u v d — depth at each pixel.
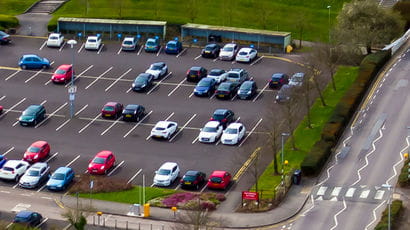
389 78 178.50
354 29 189.25
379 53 185.38
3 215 138.50
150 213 138.88
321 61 176.00
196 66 189.12
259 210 138.00
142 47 198.00
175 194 144.12
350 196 140.50
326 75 181.62
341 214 135.88
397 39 199.75
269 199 140.75
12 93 179.00
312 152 150.38
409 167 143.75
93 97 177.62
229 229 133.38
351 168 148.75
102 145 161.00
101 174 151.00
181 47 196.50
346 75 182.50
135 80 180.12
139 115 168.88
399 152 152.38
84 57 193.38
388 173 146.25
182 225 130.38
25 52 195.50
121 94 178.75
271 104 172.50
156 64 185.12
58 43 197.50
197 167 153.25
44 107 172.62
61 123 168.00
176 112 171.62
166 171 148.12
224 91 175.12
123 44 195.88
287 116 156.25
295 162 151.62
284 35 197.00
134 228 134.25
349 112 163.38
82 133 164.88
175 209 136.38
